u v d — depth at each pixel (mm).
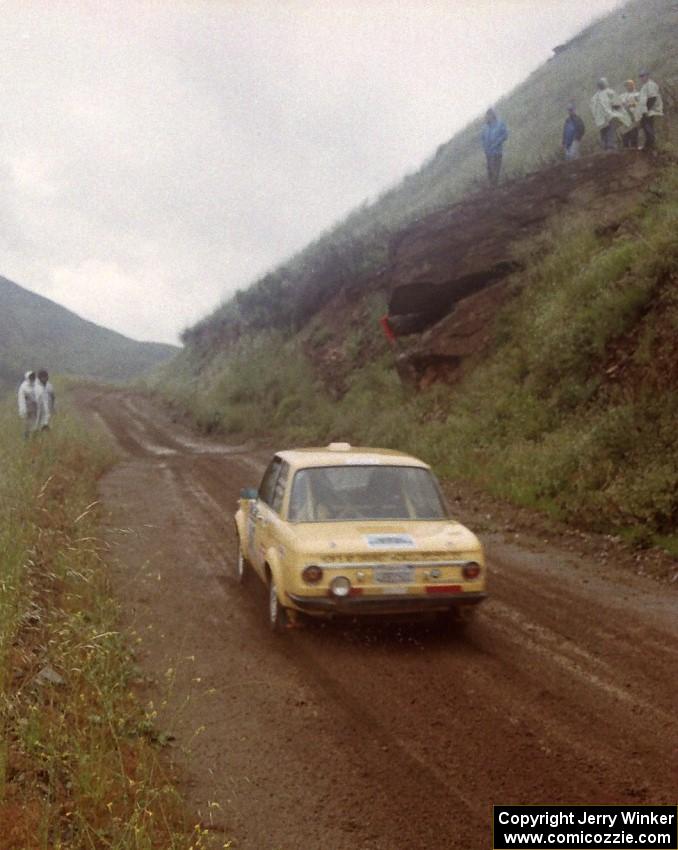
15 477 11430
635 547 9586
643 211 16578
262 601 8078
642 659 6129
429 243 21344
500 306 18672
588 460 11648
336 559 6270
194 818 3916
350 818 3930
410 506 7125
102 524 12023
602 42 41938
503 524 11609
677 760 4457
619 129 21062
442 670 5969
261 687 5680
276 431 27422
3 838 3488
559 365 14875
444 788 4207
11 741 4422
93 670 5168
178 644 6641
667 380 11758
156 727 4961
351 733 4902
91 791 3926
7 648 5355
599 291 15000
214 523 12570
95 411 41656
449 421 16891
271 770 4438
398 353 22094
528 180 20656
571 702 5312
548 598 7934
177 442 29516
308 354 31094
